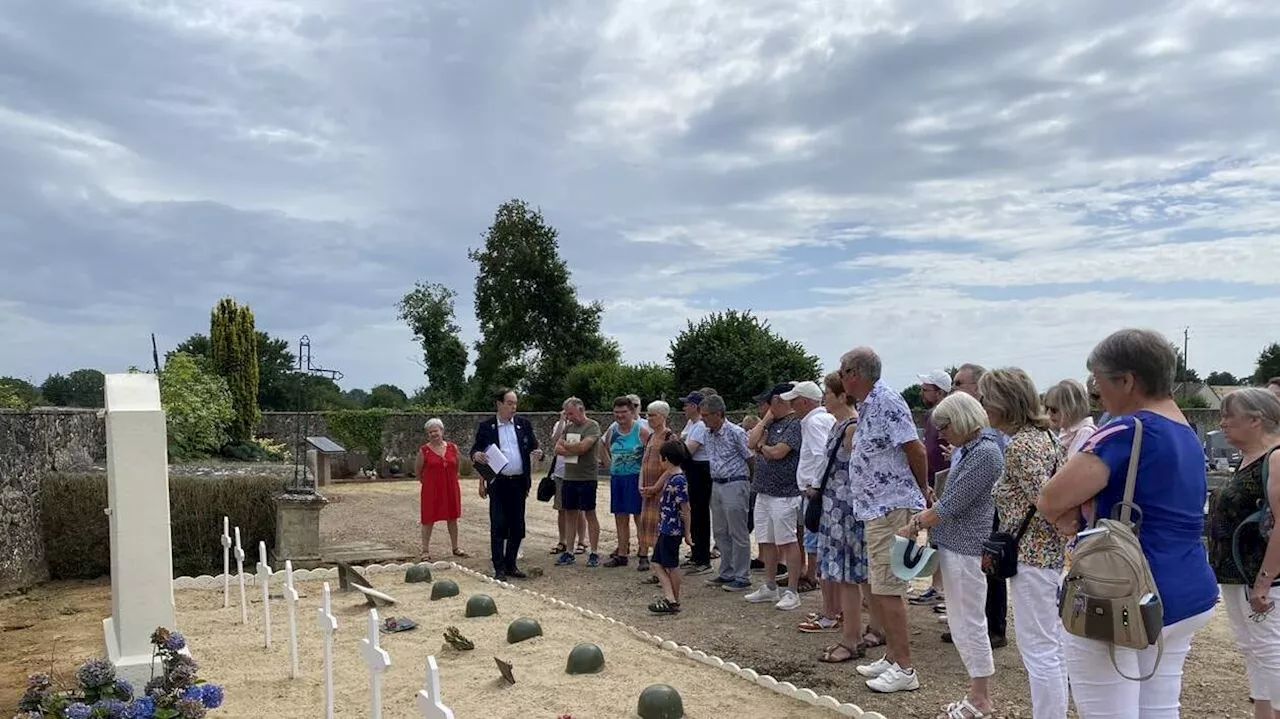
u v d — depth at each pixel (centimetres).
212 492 1061
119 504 502
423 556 1109
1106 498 321
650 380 3812
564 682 562
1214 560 443
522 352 4981
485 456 985
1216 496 454
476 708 519
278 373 3941
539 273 4872
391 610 798
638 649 648
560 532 1127
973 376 755
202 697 440
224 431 2056
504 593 873
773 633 736
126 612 502
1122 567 300
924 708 539
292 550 1041
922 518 503
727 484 916
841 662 642
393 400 4897
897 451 558
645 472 1000
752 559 1080
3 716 532
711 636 728
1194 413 3097
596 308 5059
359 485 2312
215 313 2203
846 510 648
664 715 491
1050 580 434
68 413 1142
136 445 508
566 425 1105
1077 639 322
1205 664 638
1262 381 4672
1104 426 329
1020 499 438
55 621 807
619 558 1077
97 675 426
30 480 977
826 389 666
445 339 5084
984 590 499
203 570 1052
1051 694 430
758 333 3716
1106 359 330
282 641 696
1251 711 534
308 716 518
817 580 924
